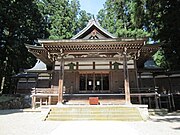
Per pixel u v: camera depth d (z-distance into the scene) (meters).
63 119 10.59
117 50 14.15
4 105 17.73
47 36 30.92
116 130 7.11
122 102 15.13
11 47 24.47
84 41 13.20
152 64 21.28
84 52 14.32
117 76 17.16
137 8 23.38
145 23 23.97
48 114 11.02
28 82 23.58
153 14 22.09
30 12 26.86
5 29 24.28
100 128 7.60
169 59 21.22
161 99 18.55
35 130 7.18
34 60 28.73
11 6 23.03
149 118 11.20
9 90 25.98
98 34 17.38
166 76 19.33
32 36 28.11
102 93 17.02
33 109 14.50
